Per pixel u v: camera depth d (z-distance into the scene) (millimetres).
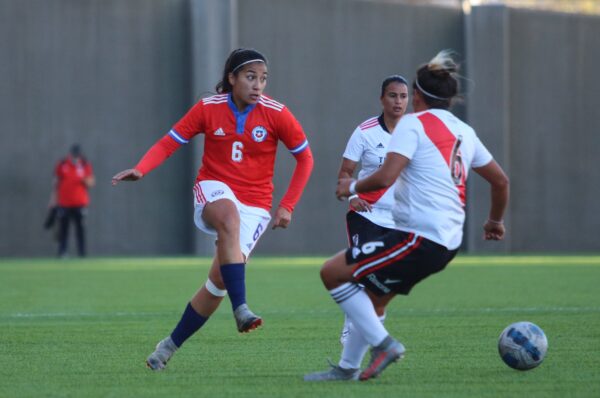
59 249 72062
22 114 74625
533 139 86375
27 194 74688
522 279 51406
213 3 76562
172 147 22344
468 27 84500
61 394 19203
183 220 78375
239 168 22203
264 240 79500
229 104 22156
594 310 35688
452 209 19125
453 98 19656
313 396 18766
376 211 26078
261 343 27000
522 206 85875
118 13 76625
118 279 51531
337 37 81562
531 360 21484
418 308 36656
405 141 18906
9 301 40000
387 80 27094
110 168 76562
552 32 86875
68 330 30172
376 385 19953
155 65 77375
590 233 87812
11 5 74312
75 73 75750
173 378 21172
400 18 83438
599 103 87875
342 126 81688
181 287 46656
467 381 20422
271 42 79750
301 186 22859
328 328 30469
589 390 19359
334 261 19359
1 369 22531
